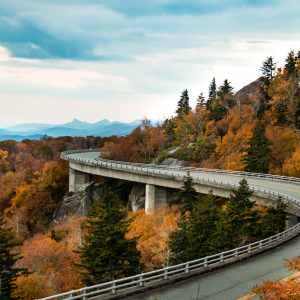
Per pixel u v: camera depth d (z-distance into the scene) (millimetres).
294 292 15422
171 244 43406
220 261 30562
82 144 190125
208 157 102375
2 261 36906
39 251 55625
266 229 43500
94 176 106875
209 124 115250
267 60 125000
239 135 98562
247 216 43438
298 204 46875
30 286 43375
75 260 50719
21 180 125812
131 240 35000
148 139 126250
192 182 61688
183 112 143125
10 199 118812
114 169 86312
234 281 26703
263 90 123125
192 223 42438
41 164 144875
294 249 34781
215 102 134750
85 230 62188
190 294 24422
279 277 27156
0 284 36125
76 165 102438
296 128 95125
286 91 105250
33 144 176125
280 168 80312
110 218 34688
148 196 76812
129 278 24500
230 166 86625
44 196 104875
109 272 33094
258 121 101188
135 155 123562
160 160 112562
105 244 33750
